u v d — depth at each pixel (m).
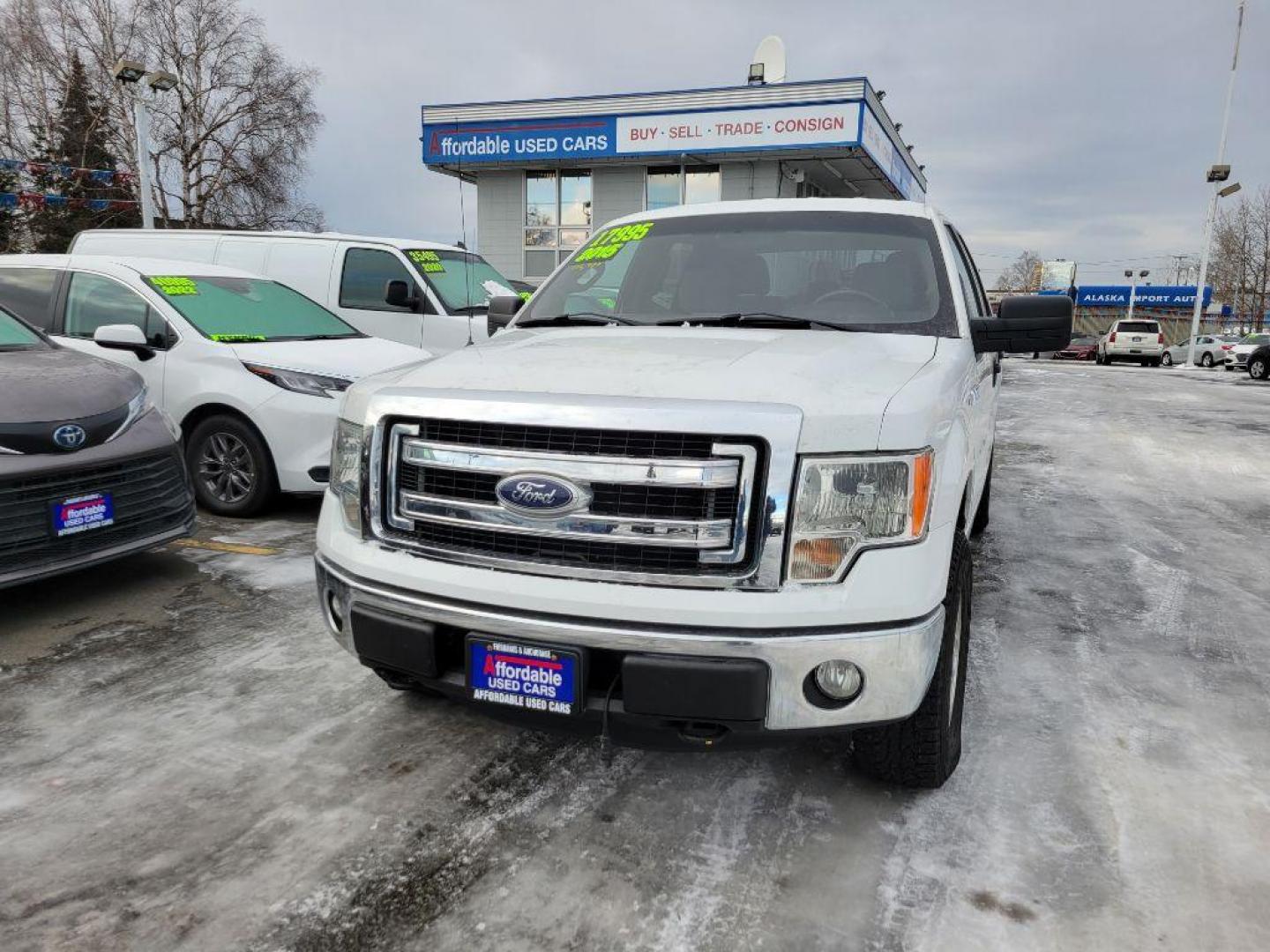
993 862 2.27
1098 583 4.71
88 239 8.89
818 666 2.06
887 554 2.08
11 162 29.30
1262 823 2.46
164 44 37.09
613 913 2.08
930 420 2.19
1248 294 46.78
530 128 19.23
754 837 2.38
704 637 2.04
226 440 5.69
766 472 2.03
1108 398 16.14
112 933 2.00
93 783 2.62
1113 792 2.61
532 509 2.15
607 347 2.70
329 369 5.67
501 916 2.07
